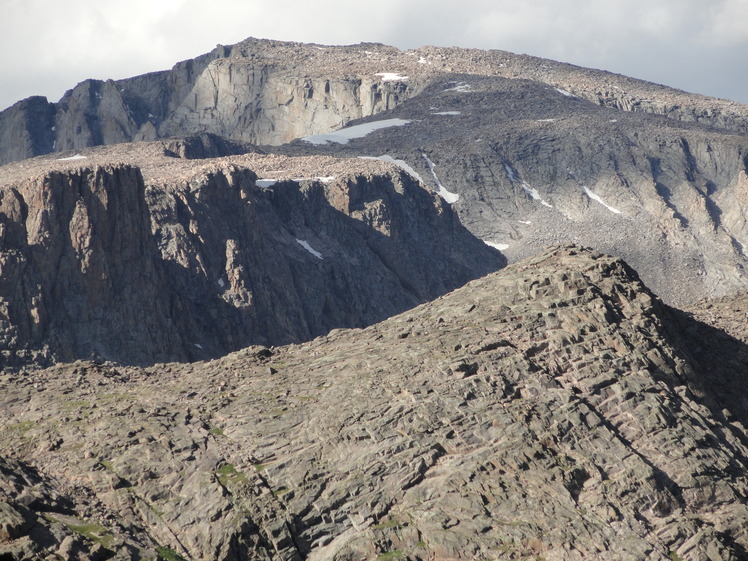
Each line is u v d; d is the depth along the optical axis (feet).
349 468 474.49
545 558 440.04
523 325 563.89
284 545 442.91
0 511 409.69
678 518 469.57
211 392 547.49
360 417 500.33
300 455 481.46
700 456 500.74
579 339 554.87
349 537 449.06
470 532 447.42
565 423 501.97
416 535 449.06
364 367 548.31
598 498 466.70
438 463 479.41
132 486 467.11
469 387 514.27
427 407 501.56
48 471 475.72
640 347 556.92
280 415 510.99
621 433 508.94
